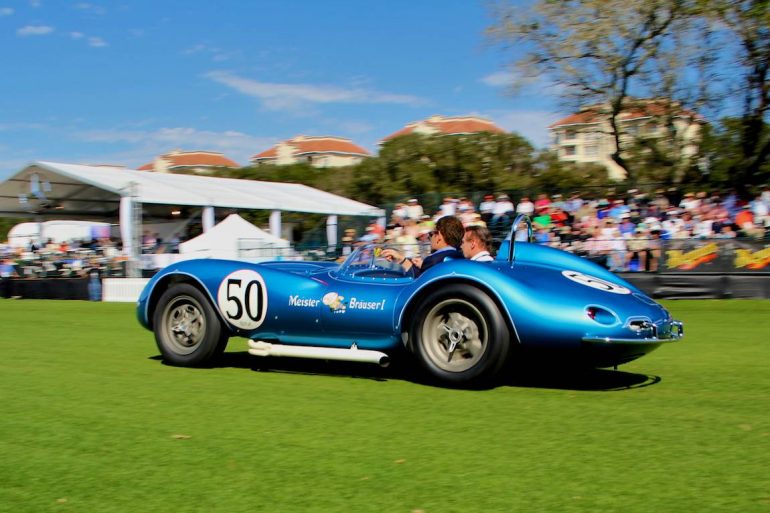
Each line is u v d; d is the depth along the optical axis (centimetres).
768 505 242
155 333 543
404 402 407
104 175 2295
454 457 300
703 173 1964
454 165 3747
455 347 441
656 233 1298
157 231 2541
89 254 1959
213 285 511
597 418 367
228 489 263
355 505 246
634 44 1895
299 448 314
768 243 1166
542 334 416
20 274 1948
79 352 629
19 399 420
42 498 256
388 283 468
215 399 418
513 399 415
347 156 11844
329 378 486
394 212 1652
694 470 280
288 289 488
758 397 423
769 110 1828
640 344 417
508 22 1938
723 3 1734
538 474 277
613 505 244
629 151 2030
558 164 3509
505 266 464
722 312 1007
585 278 459
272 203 2489
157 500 253
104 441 328
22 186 2552
